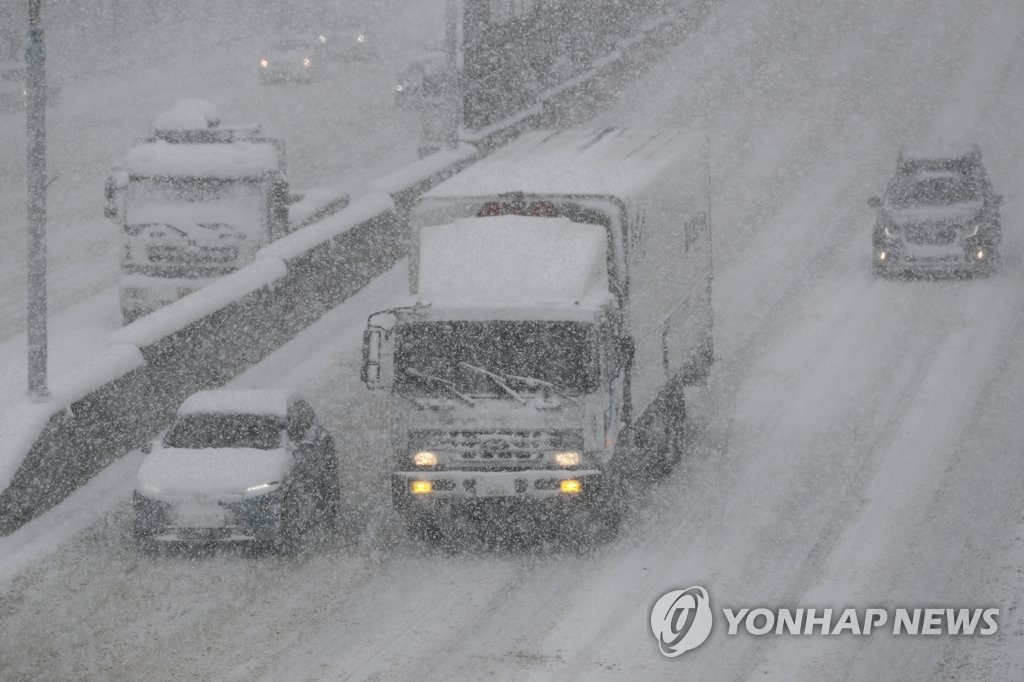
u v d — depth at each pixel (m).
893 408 77.44
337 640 49.47
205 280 90.44
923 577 54.53
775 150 145.25
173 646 48.84
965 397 78.50
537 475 57.31
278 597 53.59
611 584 54.81
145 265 90.50
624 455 63.62
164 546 58.59
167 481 58.09
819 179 134.50
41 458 62.53
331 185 138.12
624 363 57.34
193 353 78.81
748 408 78.81
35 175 63.75
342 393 81.94
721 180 135.62
